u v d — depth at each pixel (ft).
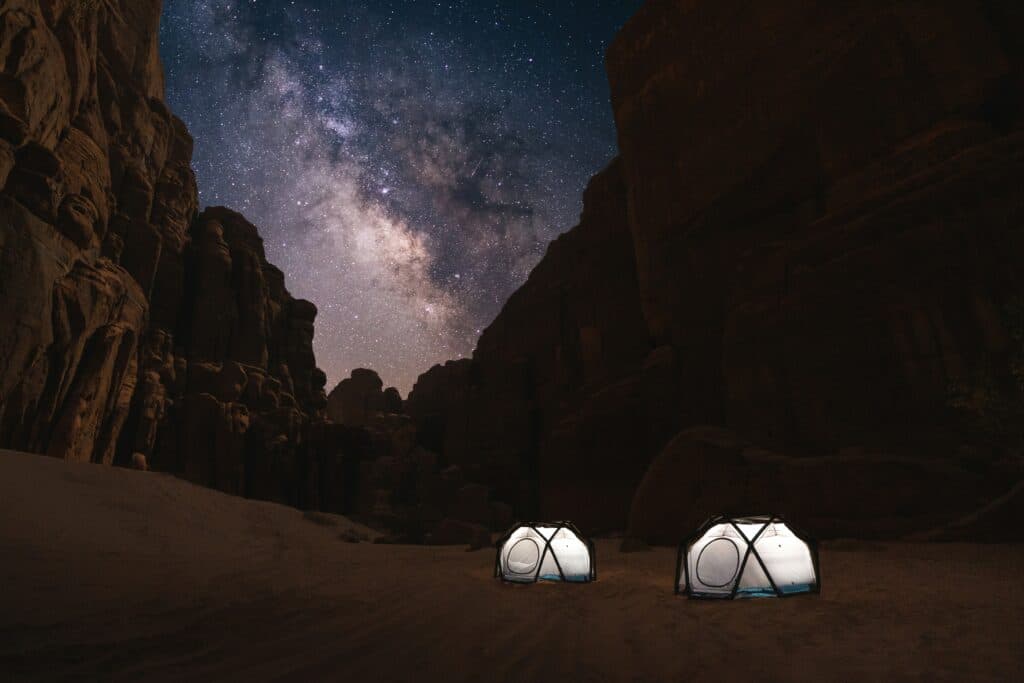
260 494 102.68
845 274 52.60
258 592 15.78
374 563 27.27
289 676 9.02
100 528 21.76
